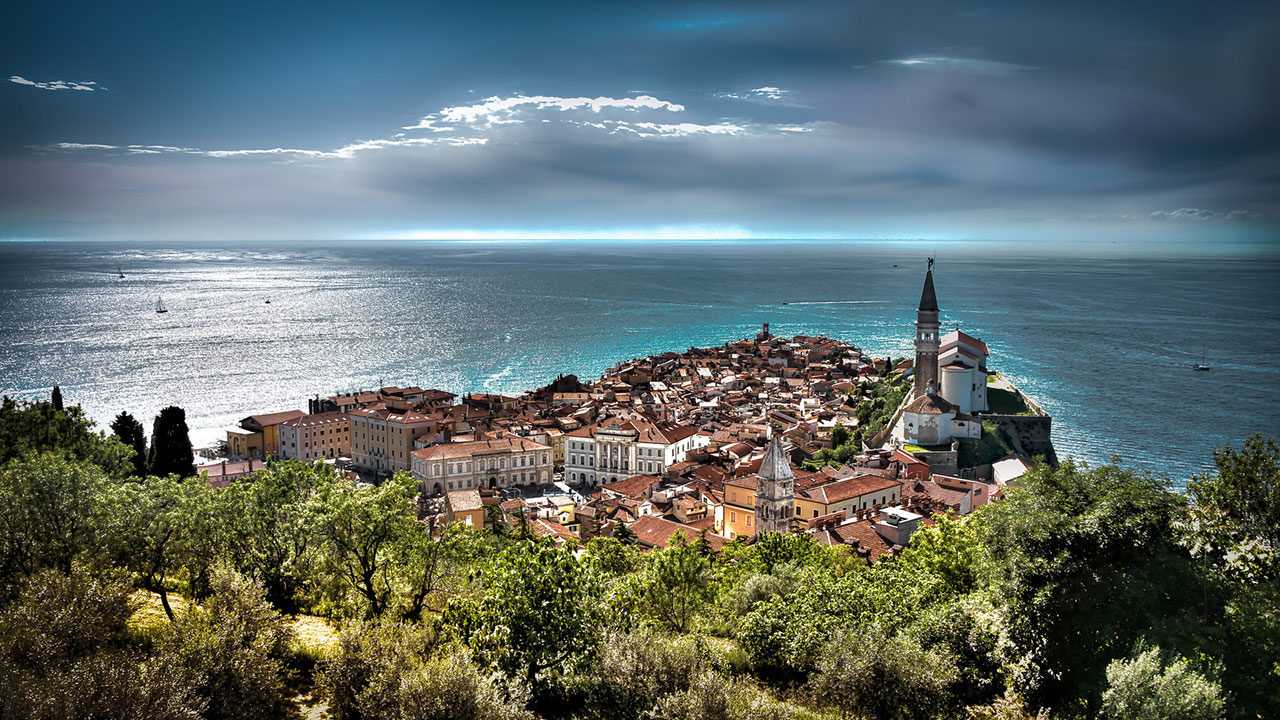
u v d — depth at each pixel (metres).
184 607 62.44
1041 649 51.88
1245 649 47.19
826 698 52.16
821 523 125.75
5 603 52.28
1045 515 54.47
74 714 37.62
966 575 71.44
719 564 101.12
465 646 50.31
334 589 72.31
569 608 54.75
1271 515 55.31
